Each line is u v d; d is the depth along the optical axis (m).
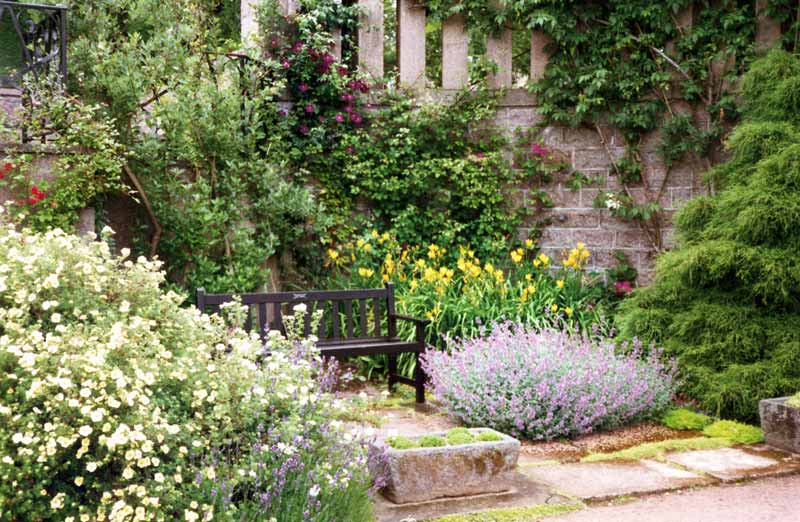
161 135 7.38
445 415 5.80
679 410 5.70
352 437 3.60
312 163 8.40
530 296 7.43
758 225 5.84
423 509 3.83
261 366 4.02
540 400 5.18
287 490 3.24
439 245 8.41
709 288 6.16
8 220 5.72
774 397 5.38
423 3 8.62
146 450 2.78
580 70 8.38
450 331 6.81
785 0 7.87
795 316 5.87
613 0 8.28
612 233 8.49
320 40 8.18
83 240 3.77
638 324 6.26
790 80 6.34
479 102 8.58
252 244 7.38
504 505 3.92
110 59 7.07
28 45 7.25
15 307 3.26
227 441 3.26
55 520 2.85
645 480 4.34
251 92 7.80
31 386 2.76
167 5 8.07
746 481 4.37
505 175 8.47
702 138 8.10
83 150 6.38
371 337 6.60
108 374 2.91
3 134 6.00
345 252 8.34
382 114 8.49
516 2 8.32
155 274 3.79
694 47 8.24
